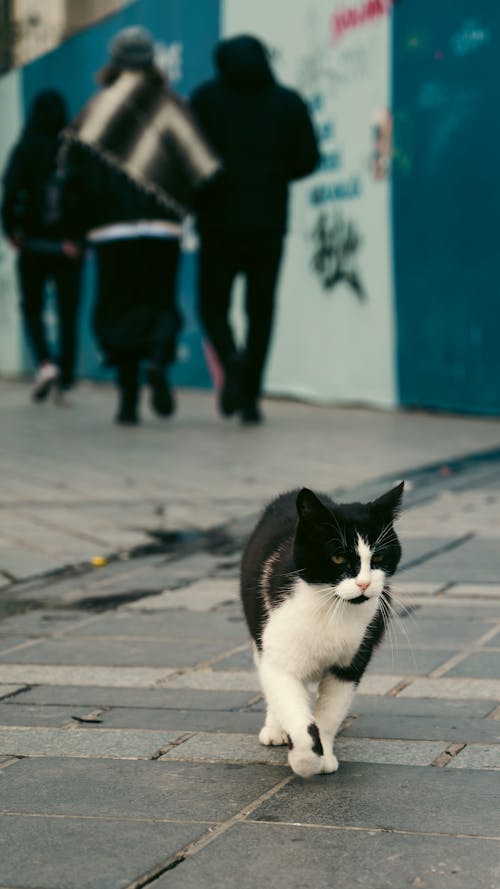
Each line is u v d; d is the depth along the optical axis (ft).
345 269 39.45
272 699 11.06
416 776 10.69
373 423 35.09
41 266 41.57
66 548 20.53
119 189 32.83
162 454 29.84
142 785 10.59
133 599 17.29
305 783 10.59
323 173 40.29
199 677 13.67
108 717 12.42
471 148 34.47
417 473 26.32
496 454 28.55
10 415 39.24
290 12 41.42
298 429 34.01
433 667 13.82
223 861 9.03
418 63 35.96
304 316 41.65
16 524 22.34
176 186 32.81
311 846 9.25
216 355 34.12
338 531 11.04
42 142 40.47
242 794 10.36
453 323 35.58
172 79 48.21
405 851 9.12
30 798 10.30
